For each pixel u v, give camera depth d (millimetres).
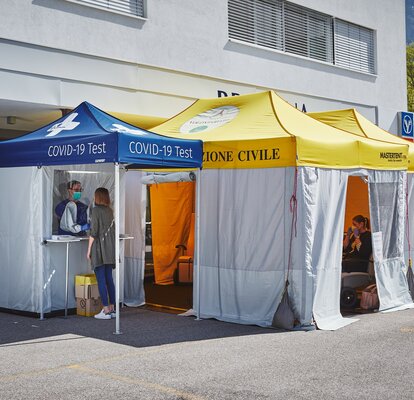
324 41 17500
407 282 11125
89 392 6027
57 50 11172
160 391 6031
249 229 9367
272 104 10492
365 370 6723
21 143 9523
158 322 9492
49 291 9875
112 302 9922
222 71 14141
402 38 20156
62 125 9508
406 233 11180
